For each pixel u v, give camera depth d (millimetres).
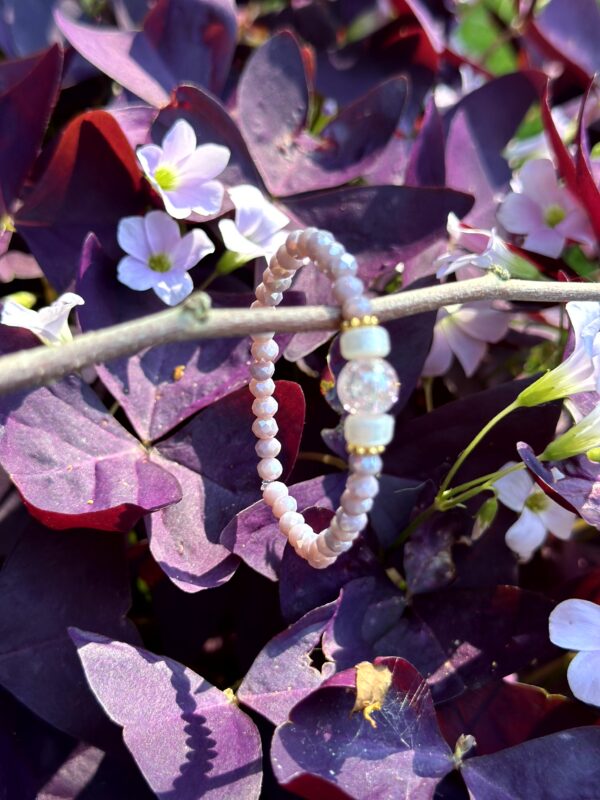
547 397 140
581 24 216
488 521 152
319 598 134
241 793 111
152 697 116
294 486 141
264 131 180
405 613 139
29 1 208
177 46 188
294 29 238
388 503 150
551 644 135
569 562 170
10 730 130
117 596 133
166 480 135
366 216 167
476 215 190
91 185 160
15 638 128
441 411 155
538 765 120
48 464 131
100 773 128
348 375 105
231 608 148
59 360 92
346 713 117
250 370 132
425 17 224
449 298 121
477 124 196
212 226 170
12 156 160
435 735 121
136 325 95
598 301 137
